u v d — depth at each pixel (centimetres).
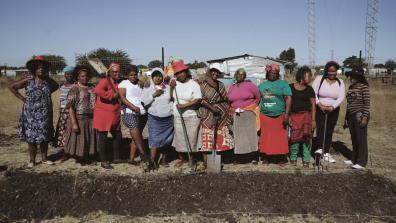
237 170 716
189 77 705
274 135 736
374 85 2961
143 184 635
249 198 610
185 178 647
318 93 739
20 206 600
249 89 731
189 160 720
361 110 712
